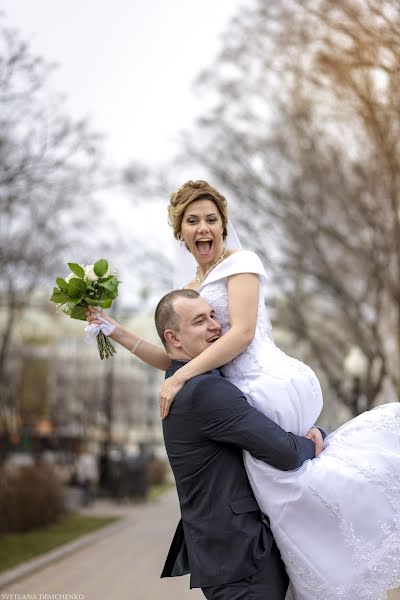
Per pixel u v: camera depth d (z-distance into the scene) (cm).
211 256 400
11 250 1897
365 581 342
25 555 1373
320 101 1788
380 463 351
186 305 376
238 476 359
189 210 398
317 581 344
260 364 378
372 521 344
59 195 1780
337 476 347
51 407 5444
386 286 1842
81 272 401
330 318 2459
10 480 1845
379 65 1187
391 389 2277
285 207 2061
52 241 1955
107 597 973
